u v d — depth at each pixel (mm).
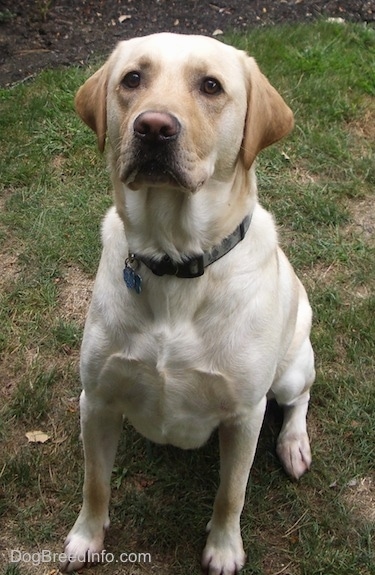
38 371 1215
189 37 871
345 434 1166
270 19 2141
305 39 1984
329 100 1766
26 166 1551
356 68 1889
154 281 875
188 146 804
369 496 1096
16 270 1367
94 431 956
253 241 905
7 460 1103
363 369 1251
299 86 1788
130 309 884
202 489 1099
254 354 892
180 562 1021
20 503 1064
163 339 878
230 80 862
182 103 817
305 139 1653
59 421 1159
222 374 888
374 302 1339
